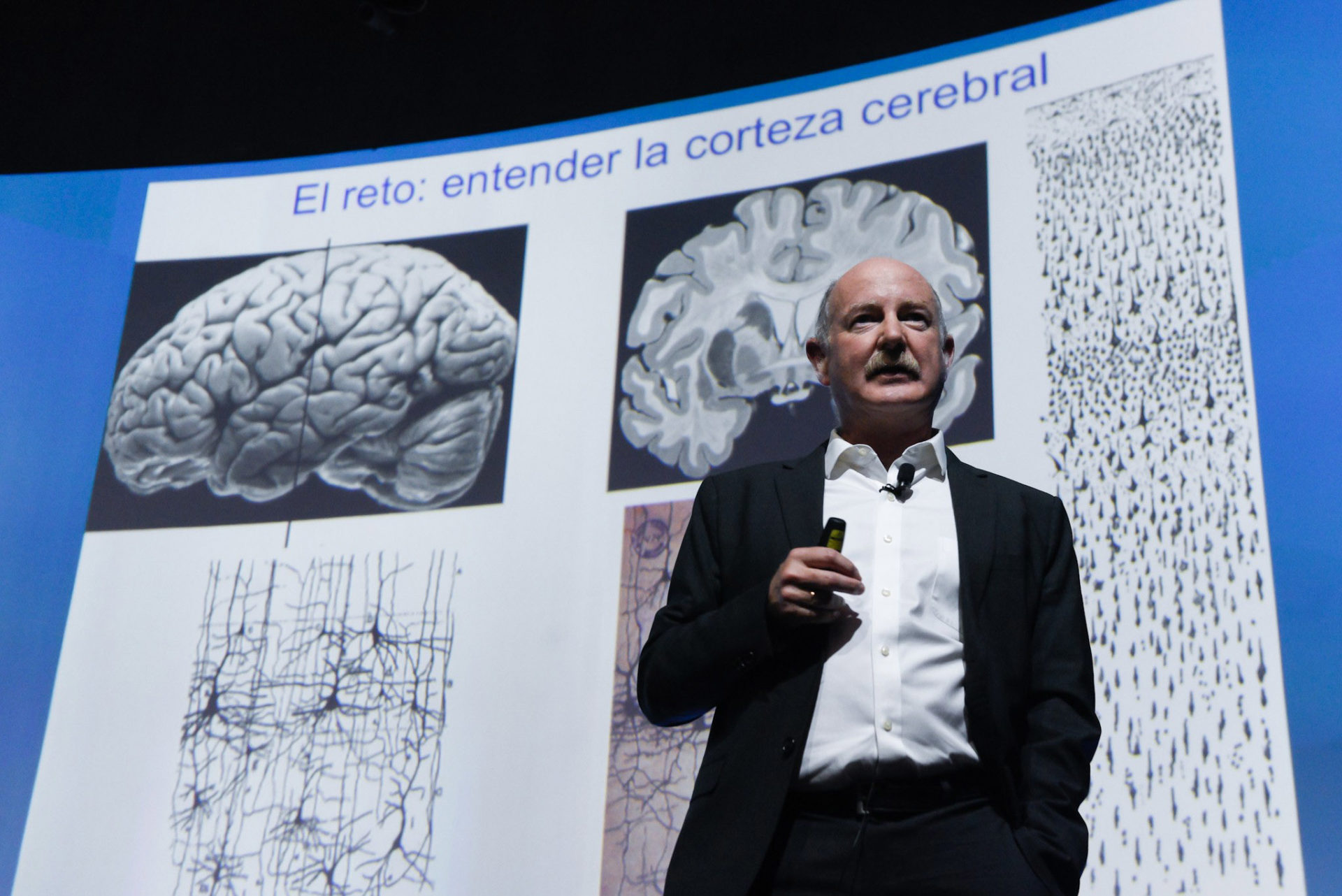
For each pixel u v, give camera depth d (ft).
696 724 10.94
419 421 13.20
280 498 13.20
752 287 12.59
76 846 11.97
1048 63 12.12
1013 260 11.52
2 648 12.85
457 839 11.21
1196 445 10.15
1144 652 9.73
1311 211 10.41
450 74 14.56
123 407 13.89
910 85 12.73
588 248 13.42
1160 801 9.27
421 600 12.33
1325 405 9.79
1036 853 4.78
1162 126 11.33
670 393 12.44
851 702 5.01
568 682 11.53
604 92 14.12
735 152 13.25
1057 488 10.54
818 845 4.81
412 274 13.96
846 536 5.47
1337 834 8.68
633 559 11.85
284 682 12.30
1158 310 10.72
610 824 10.85
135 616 12.88
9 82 15.11
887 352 5.84
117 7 14.80
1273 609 9.42
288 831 11.66
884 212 12.32
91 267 14.53
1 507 13.44
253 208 14.69
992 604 5.33
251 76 14.87
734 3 13.82
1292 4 11.14
